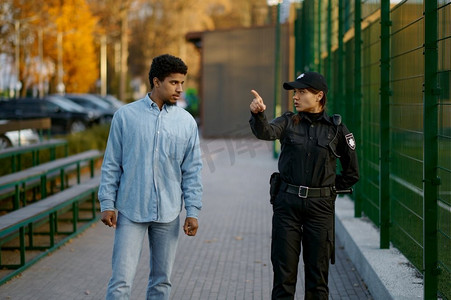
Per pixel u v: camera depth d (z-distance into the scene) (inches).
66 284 243.4
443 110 180.1
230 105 1123.9
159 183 169.0
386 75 247.4
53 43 1859.0
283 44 983.6
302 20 563.2
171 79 169.2
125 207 168.6
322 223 177.3
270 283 245.6
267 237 332.8
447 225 183.9
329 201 177.8
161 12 2455.7
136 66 2706.7
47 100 1163.3
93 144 644.1
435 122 180.7
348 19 357.7
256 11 2337.6
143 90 2726.4
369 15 294.0
